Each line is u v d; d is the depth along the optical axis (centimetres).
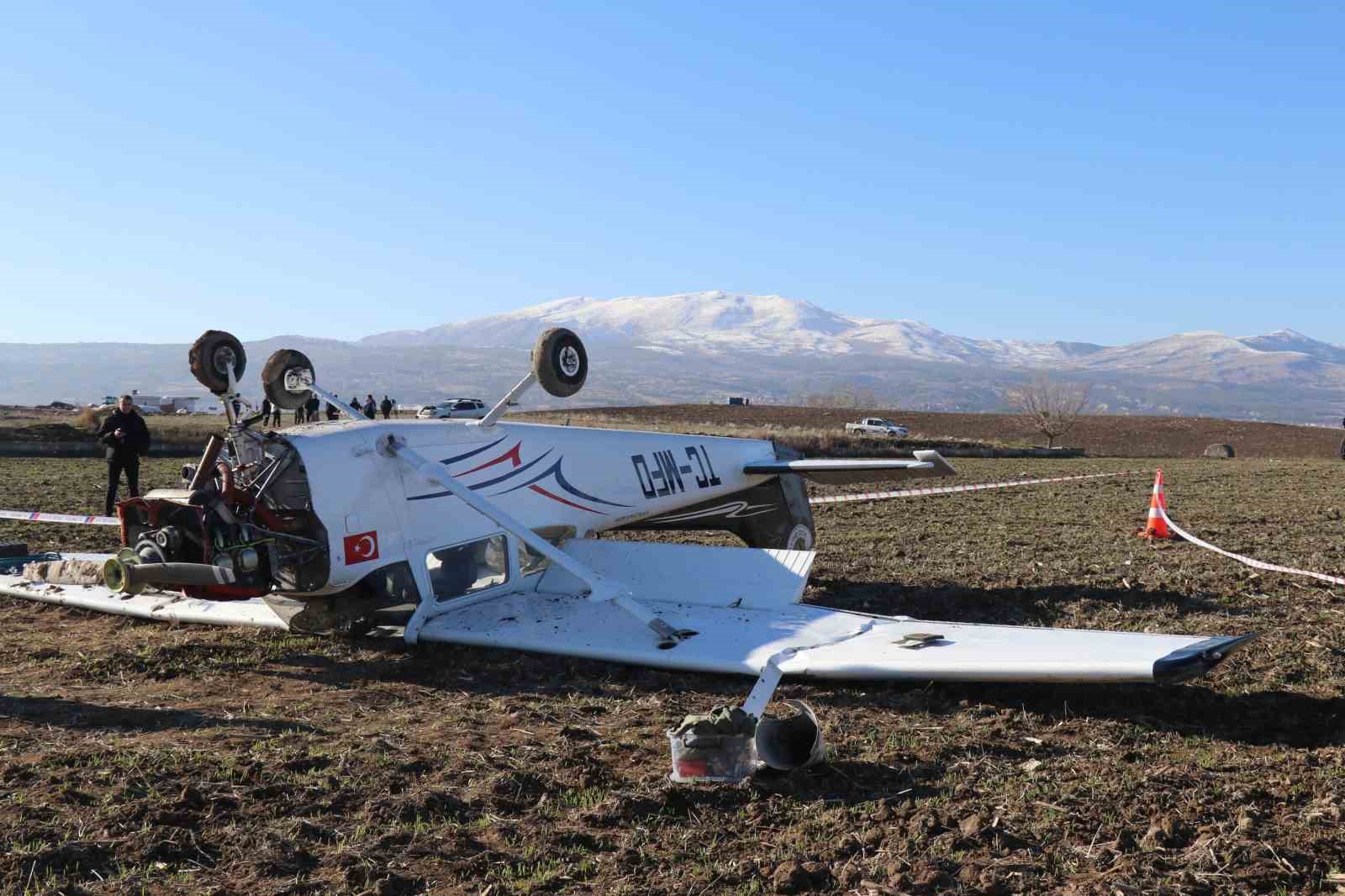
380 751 528
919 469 1012
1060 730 580
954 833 429
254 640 797
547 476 916
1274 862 399
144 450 1512
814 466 1074
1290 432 7331
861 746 546
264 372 896
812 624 733
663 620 745
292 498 770
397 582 786
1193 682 671
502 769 504
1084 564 1149
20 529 1435
